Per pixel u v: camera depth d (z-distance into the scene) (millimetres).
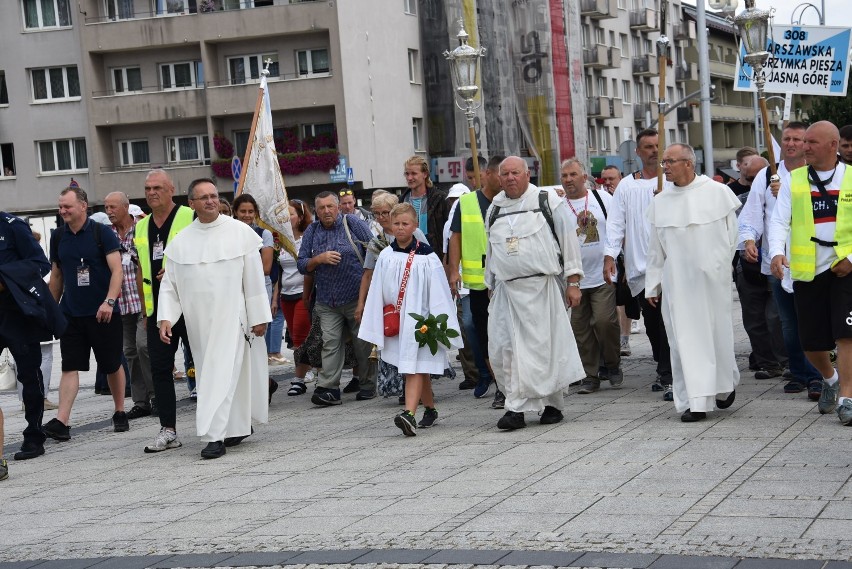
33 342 11641
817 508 7125
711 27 101188
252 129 16641
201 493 9070
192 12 56688
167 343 11484
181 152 58062
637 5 90500
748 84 17766
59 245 12820
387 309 11422
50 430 12531
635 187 13062
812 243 10219
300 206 16812
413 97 59031
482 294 13352
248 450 11000
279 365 19000
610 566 6188
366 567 6504
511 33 60781
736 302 25562
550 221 10945
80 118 58375
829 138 10281
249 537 7445
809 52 17750
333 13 54500
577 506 7582
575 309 13258
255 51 56594
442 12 59000
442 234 14219
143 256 11789
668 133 94250
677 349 10750
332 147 55031
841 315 10008
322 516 7879
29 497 9570
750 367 14047
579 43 64812
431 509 7805
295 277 16500
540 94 60812
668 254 10883
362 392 14273
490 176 13234
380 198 13383
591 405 12180
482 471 8992
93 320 12742
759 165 14664
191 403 15133
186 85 57656
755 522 6891
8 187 59281
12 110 58969
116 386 13039
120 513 8586
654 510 7340
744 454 8898
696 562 6152
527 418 11711
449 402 13398
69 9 58281
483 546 6742
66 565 7148
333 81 54656
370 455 10164
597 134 82375
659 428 10375
